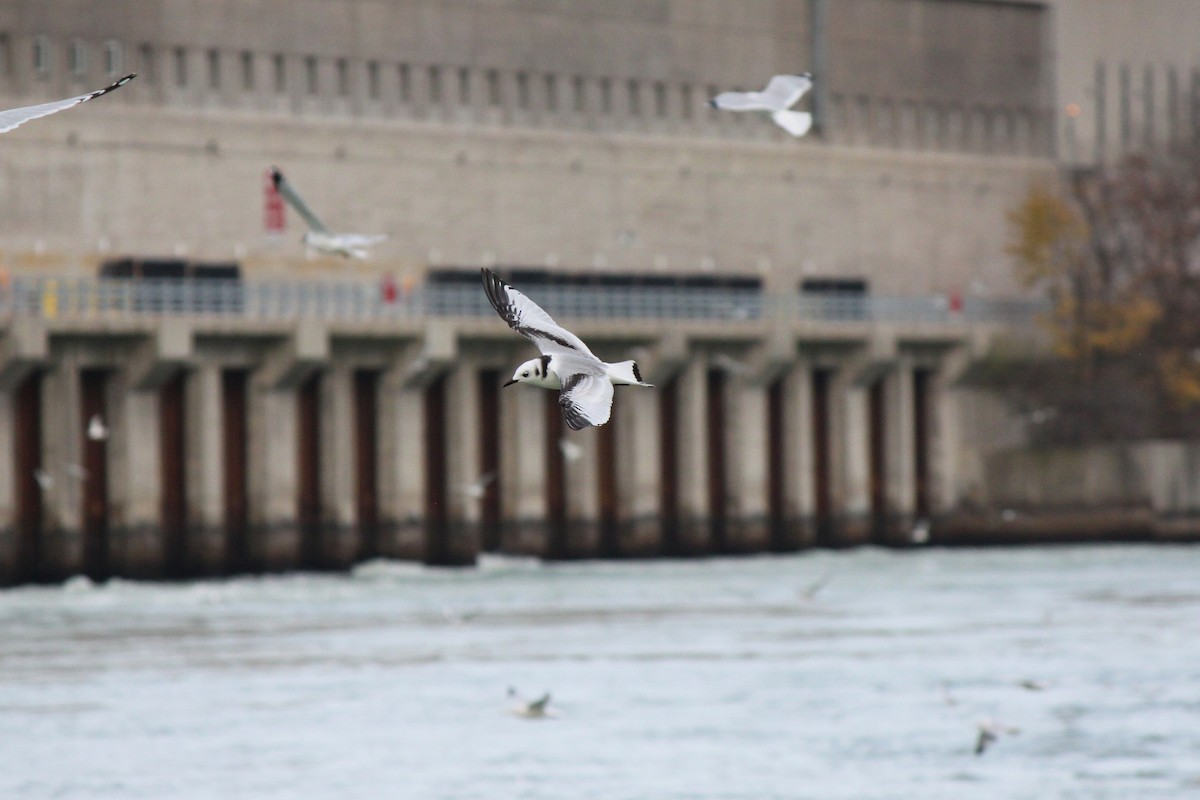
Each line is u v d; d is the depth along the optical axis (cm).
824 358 10625
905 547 10812
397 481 9350
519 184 10425
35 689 5697
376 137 10012
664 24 11156
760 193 11188
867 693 5647
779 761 4838
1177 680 5841
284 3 9988
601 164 10681
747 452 10350
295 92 10006
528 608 7625
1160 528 10850
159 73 9638
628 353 10019
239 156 9644
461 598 7969
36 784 4625
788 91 3159
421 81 10388
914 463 11131
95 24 9444
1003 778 4703
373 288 9588
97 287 8956
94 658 6247
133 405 8738
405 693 5638
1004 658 6238
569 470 9894
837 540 10738
